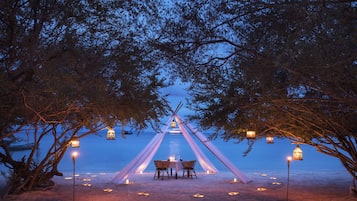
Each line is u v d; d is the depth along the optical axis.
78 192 10.47
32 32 5.02
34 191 10.16
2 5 4.76
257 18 4.72
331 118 7.20
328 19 3.77
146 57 5.96
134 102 7.01
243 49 4.76
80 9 5.21
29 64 5.20
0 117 6.75
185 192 10.61
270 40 4.37
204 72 5.59
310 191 10.92
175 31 5.32
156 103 7.54
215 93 6.52
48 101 6.42
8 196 9.49
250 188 11.42
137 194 10.21
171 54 5.50
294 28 4.38
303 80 4.73
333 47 3.75
